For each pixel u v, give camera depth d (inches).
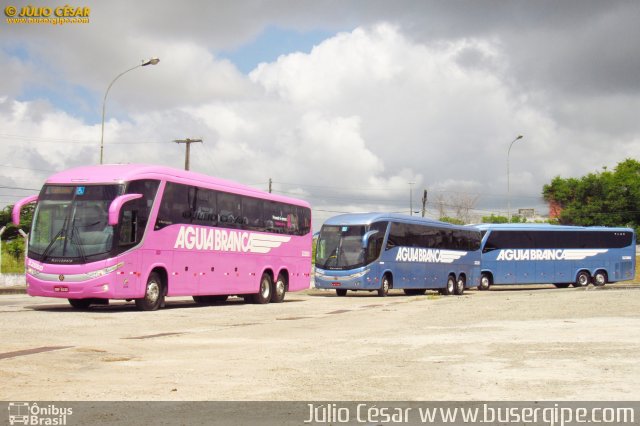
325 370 420.8
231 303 1185.4
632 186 3698.3
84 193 867.4
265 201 1188.5
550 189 3905.0
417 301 1246.9
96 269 840.9
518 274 2097.7
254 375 403.5
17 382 377.7
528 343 547.2
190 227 987.3
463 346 533.0
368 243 1466.5
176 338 605.6
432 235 1686.8
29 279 862.5
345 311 978.7
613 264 2214.6
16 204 890.1
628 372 405.1
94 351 502.0
